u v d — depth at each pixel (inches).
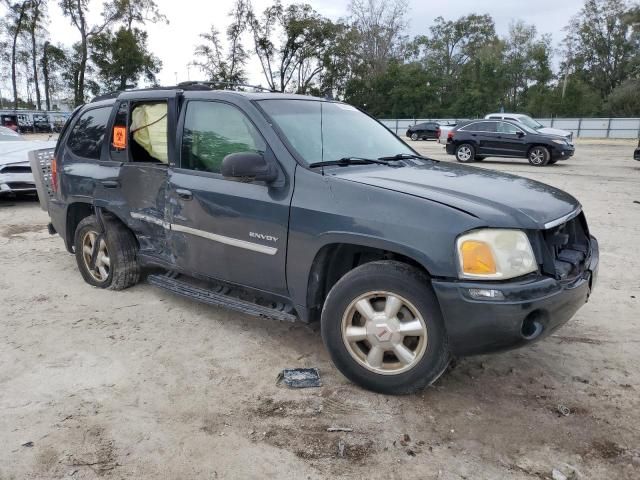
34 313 182.9
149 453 109.2
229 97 156.9
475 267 112.5
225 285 161.2
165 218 169.6
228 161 133.8
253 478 102.3
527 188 138.7
